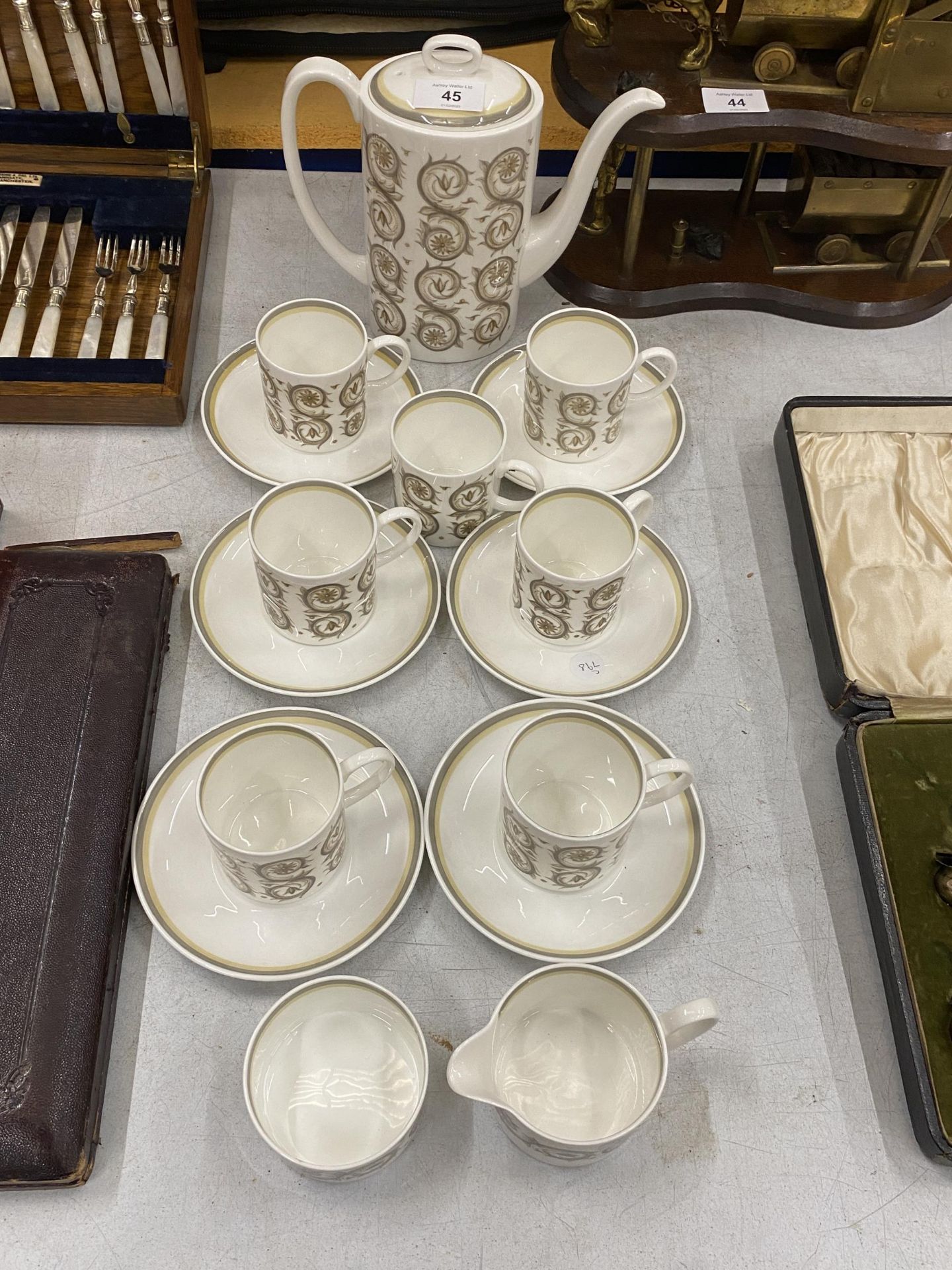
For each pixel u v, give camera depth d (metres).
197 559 0.78
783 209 0.99
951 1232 0.57
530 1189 0.57
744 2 0.78
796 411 0.83
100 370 0.82
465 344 0.86
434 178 0.72
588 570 0.71
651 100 0.73
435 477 0.70
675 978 0.64
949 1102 0.58
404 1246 0.55
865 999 0.64
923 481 0.85
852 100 0.80
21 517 0.79
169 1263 0.54
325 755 0.57
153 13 0.87
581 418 0.77
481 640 0.72
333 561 0.71
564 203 0.80
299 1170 0.49
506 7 1.11
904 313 0.94
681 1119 0.59
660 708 0.74
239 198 1.02
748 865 0.68
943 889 0.64
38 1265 0.54
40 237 0.93
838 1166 0.58
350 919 0.61
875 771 0.68
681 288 0.93
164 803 0.63
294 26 1.10
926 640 0.77
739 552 0.82
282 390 0.75
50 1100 0.54
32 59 0.90
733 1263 0.56
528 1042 0.56
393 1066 0.55
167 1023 0.60
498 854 0.63
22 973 0.58
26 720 0.66
